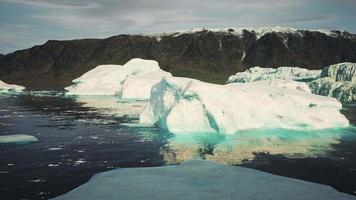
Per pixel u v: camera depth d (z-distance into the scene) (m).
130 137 22.06
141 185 9.65
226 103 23.02
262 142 20.30
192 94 22.66
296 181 9.96
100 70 64.50
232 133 22.39
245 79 68.12
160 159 16.64
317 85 50.69
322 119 25.06
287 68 66.69
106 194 8.98
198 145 19.56
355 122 28.97
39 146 19.52
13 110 37.62
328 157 17.00
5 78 137.25
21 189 12.31
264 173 10.84
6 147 19.11
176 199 8.53
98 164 15.76
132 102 46.81
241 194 8.84
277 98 25.25
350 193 12.04
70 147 19.28
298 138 21.58
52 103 45.75
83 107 40.78
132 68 62.16
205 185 9.62
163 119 24.97
